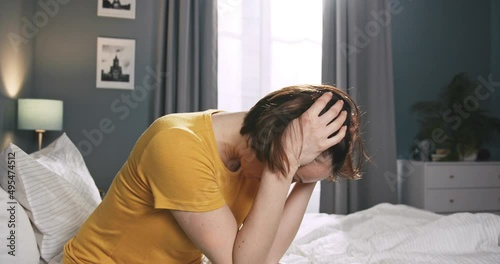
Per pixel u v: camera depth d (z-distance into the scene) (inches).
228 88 156.4
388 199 155.9
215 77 148.7
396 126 171.6
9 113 111.3
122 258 36.8
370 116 156.8
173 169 31.0
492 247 65.6
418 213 89.8
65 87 142.9
